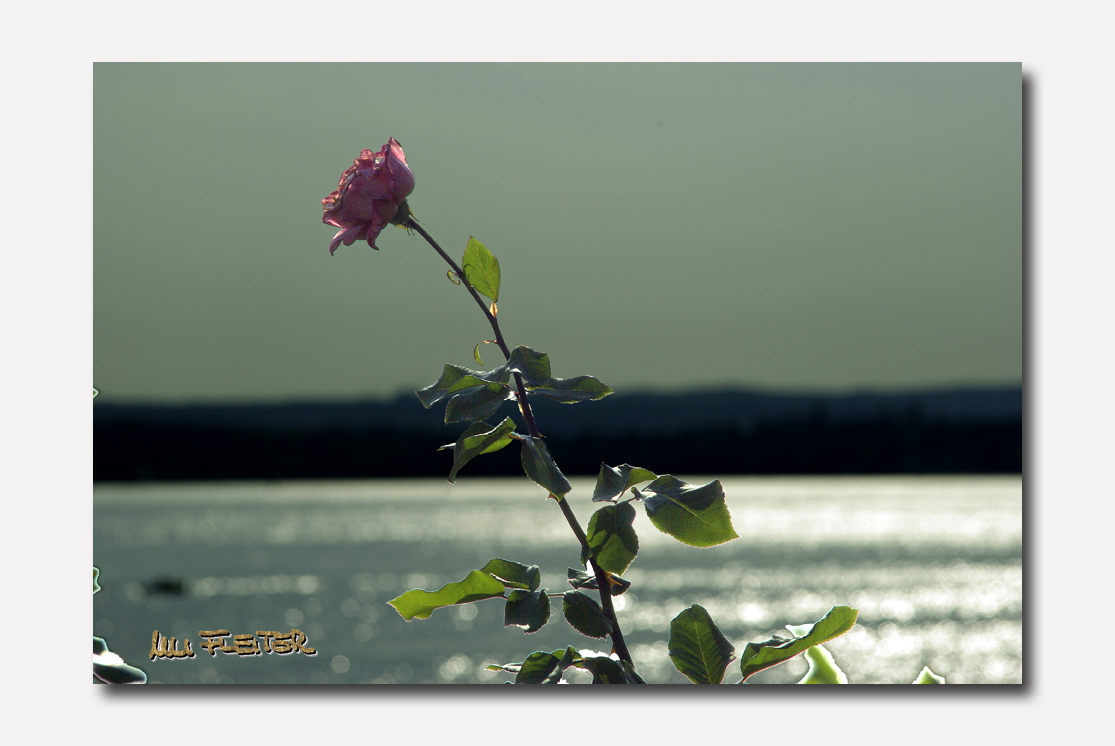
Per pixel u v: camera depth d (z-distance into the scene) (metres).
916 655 21.34
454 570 40.16
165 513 68.50
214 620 27.31
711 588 34.47
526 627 0.97
